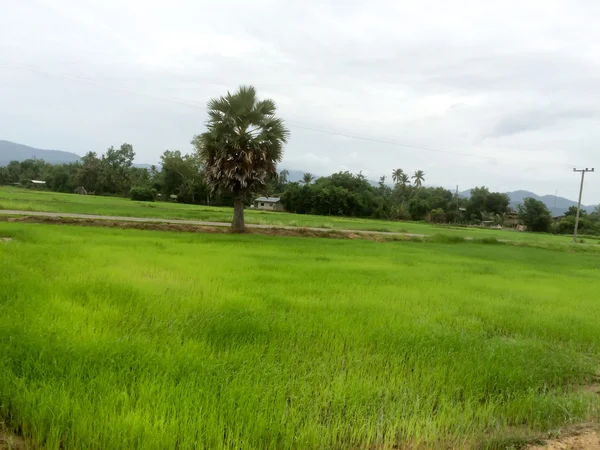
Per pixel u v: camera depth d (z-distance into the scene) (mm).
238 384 4539
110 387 4188
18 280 8422
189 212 49375
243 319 6770
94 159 119875
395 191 144875
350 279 12461
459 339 6879
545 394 5488
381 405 4551
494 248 35969
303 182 133750
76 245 15852
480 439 4285
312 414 4184
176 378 4648
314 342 6375
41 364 4551
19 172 138125
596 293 13625
